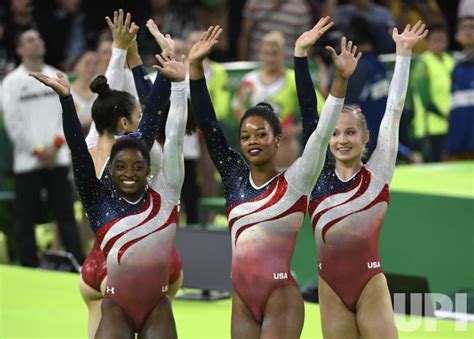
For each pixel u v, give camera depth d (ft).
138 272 78.28
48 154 132.26
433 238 124.57
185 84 78.54
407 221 126.52
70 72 151.53
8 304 104.83
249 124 78.48
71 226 133.90
